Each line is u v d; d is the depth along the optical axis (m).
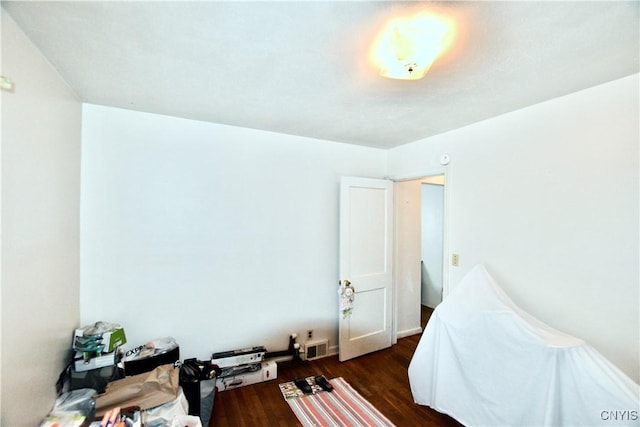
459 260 2.56
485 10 1.09
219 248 2.56
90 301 2.13
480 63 1.48
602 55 1.41
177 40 1.32
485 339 1.80
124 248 2.24
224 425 2.03
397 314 3.57
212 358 2.45
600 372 1.39
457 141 2.61
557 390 1.49
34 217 1.43
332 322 3.13
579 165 1.81
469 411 1.87
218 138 2.55
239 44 1.34
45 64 1.50
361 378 2.67
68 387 1.79
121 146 2.22
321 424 2.04
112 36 1.30
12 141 1.24
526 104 2.03
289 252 2.88
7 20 1.17
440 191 4.71
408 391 2.47
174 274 2.40
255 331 2.72
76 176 2.00
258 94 1.91
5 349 1.21
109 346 1.89
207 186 2.51
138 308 2.29
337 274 3.16
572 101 1.84
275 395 2.37
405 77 1.49
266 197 2.76
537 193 2.02
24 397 1.35
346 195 3.01
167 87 1.82
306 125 2.57
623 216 1.64
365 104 2.06
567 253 1.87
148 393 1.72
